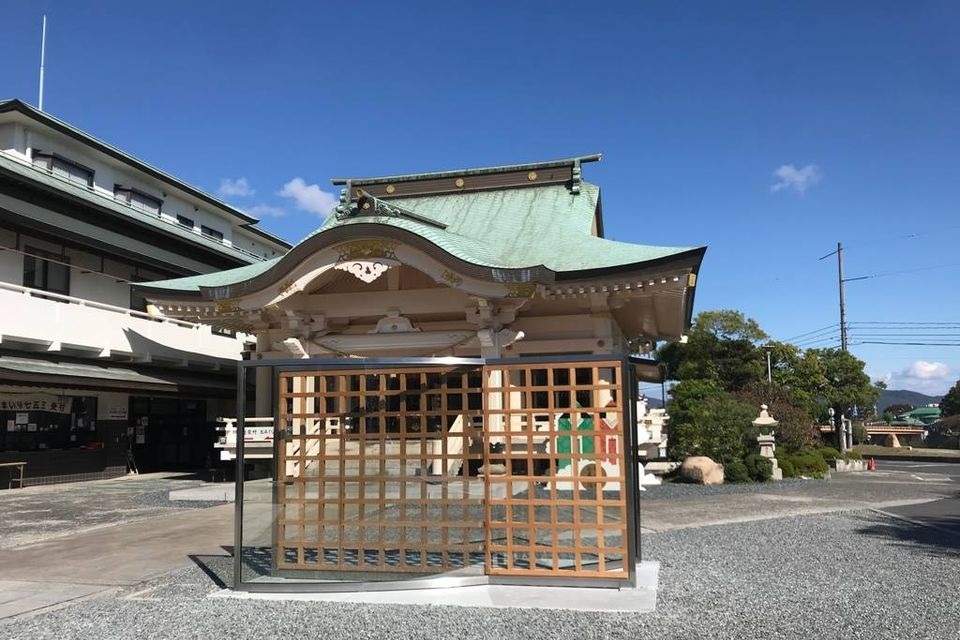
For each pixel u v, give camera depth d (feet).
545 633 17.43
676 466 63.67
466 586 22.13
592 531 31.45
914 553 27.73
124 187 78.38
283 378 23.67
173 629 18.26
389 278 52.65
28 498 51.31
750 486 56.75
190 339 75.25
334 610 19.83
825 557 26.86
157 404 77.82
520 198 66.49
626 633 17.38
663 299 53.21
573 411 22.45
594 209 63.82
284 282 47.93
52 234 60.75
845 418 144.46
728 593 21.15
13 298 54.44
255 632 17.90
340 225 45.44
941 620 18.29
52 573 25.66
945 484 64.34
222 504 46.75
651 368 46.34
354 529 27.96
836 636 17.08
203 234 92.84
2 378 52.44
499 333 47.01
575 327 52.31
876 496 50.96
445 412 23.21
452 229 62.75
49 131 68.03
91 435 68.33
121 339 65.57
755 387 91.09
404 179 69.62
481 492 27.86
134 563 27.20
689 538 31.30
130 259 70.49
